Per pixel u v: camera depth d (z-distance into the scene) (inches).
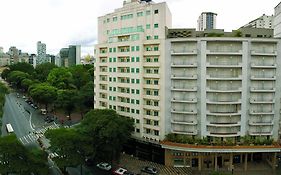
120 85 4370.1
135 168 3806.6
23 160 2938.0
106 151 3710.6
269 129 3836.1
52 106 7386.8
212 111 3727.9
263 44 3732.8
